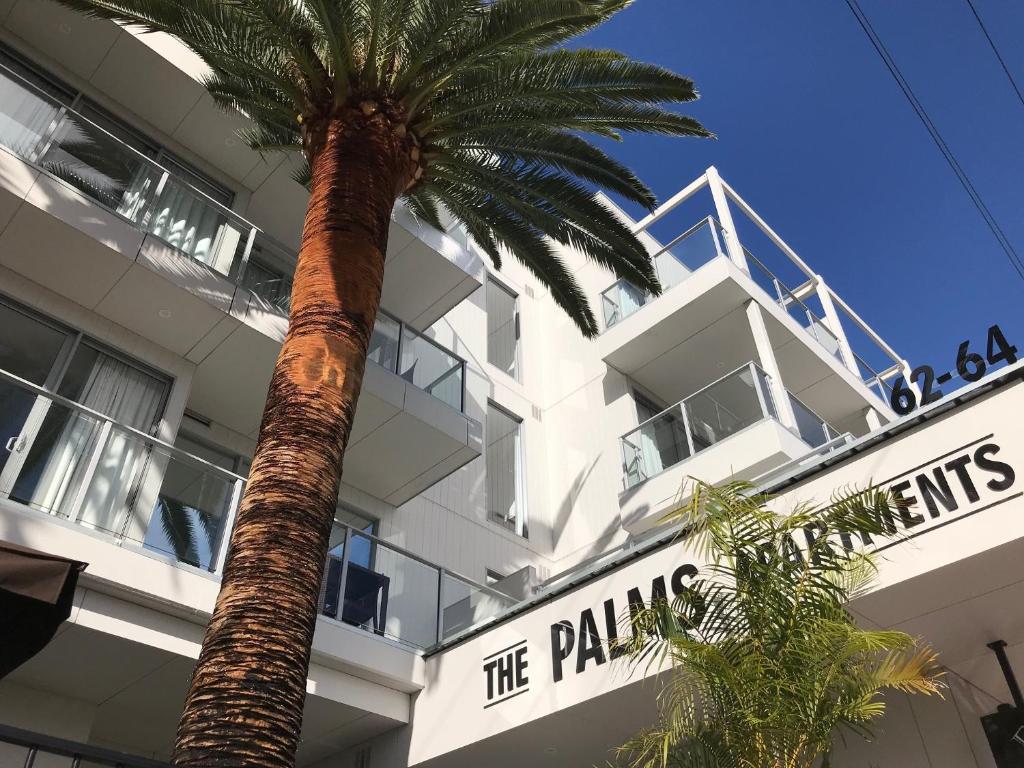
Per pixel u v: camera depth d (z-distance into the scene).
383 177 7.33
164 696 8.67
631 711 8.08
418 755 9.27
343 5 7.52
